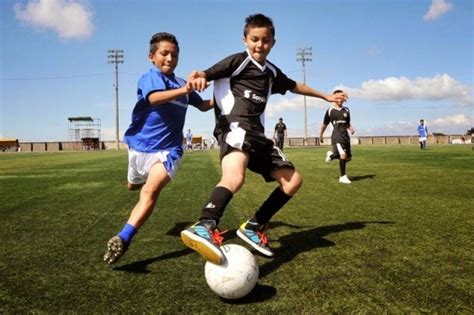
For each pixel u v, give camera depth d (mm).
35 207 6012
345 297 2545
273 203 3447
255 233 3414
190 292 2689
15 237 4195
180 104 3668
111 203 6355
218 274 2482
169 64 3545
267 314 2334
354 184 8148
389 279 2840
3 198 6957
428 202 5930
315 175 10156
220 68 3246
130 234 3264
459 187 7461
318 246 3688
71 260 3406
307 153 24094
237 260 2500
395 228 4340
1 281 2926
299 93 3824
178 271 3104
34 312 2410
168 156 3533
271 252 3383
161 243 3895
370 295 2568
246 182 9078
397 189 7312
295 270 3055
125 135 3723
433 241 3803
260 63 3385
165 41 3531
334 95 3902
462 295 2559
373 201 6086
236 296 2490
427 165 12531
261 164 3471
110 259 3201
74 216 5301
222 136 3258
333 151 8656
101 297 2619
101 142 58594
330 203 5953
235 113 3264
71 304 2516
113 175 11305
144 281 2900
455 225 4449
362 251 3512
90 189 8156
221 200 2918
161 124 3559
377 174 10031
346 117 8734
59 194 7441
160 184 3467
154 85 3406
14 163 18266
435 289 2656
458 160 14664
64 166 15516
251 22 3314
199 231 2680
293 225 4559
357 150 26422
